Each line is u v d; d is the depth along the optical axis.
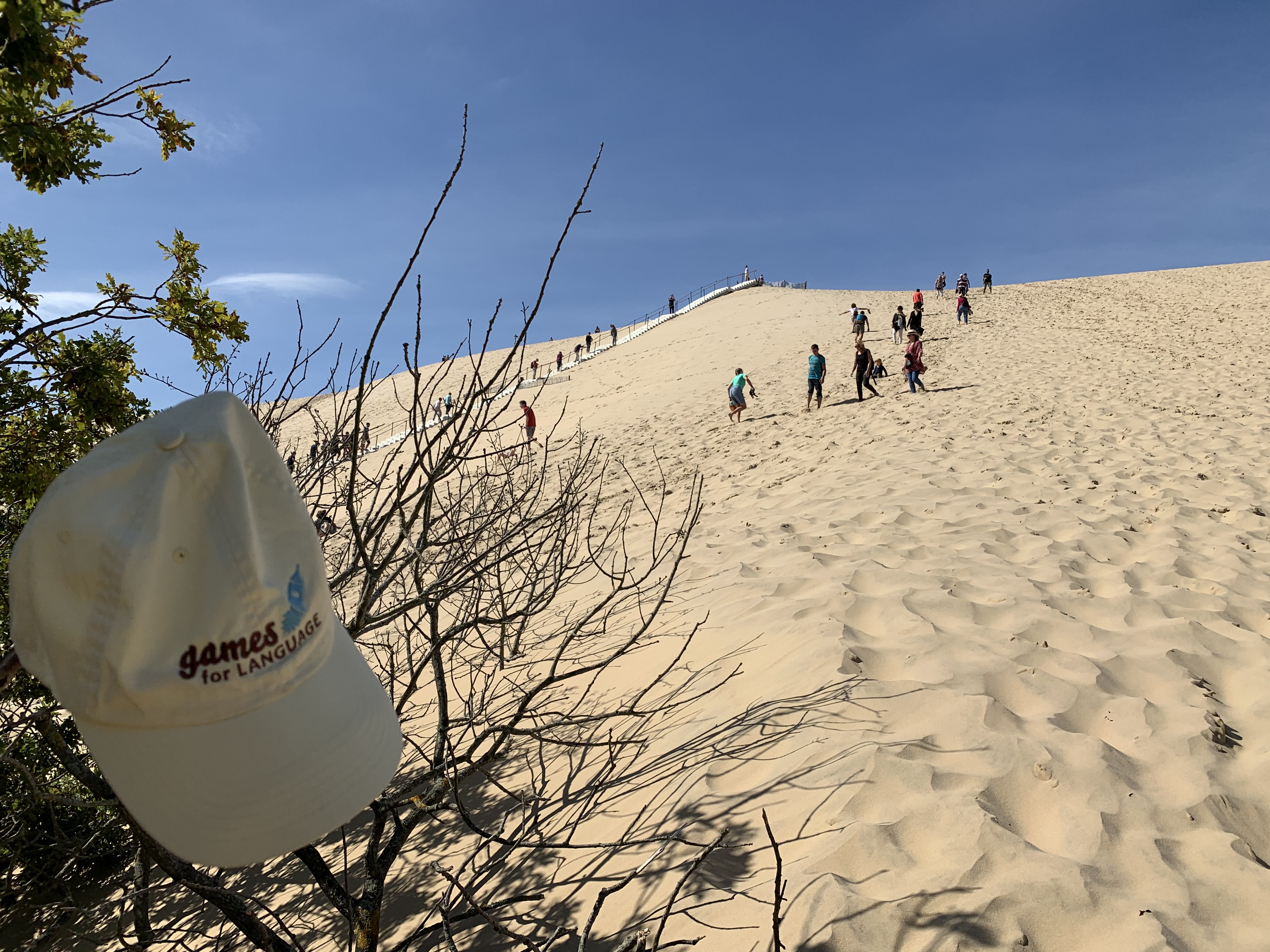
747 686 3.79
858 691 3.43
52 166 2.52
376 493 2.62
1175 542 5.36
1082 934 2.13
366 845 3.56
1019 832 2.54
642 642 4.75
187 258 3.42
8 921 3.29
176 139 3.10
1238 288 27.64
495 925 2.13
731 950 2.24
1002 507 6.45
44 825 3.27
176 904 3.48
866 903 2.25
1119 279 37.34
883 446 9.78
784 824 2.69
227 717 1.04
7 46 2.00
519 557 4.19
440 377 2.47
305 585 1.13
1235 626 4.03
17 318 3.24
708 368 27.52
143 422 1.03
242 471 1.03
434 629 2.82
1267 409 9.58
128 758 1.04
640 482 10.98
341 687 1.18
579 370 36.09
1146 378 12.67
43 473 3.24
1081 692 3.33
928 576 4.79
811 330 32.09
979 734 2.98
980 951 2.07
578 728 3.91
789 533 6.59
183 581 1.00
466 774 2.55
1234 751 2.95
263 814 1.06
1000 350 18.83
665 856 2.70
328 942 2.96
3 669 1.13
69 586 0.96
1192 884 2.27
